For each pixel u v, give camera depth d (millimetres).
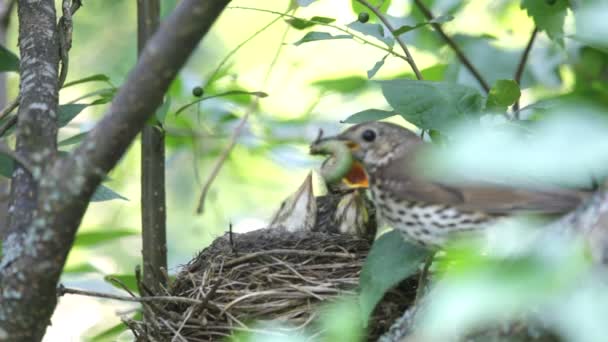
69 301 17781
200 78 14344
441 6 13508
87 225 17438
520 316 5574
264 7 17094
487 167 3893
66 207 7074
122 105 6719
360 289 8461
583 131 3834
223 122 13930
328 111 15250
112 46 17219
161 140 11211
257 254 10102
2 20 13008
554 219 7418
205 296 9461
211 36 16922
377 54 15188
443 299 3943
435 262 9109
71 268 11844
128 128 6797
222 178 16469
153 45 6500
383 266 8328
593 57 12758
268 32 16641
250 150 14266
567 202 7301
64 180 7012
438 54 13359
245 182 16016
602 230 4766
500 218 7664
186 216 16469
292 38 16359
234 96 13781
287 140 14148
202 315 9469
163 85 6625
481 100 8430
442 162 4043
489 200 7633
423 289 8219
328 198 12133
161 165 11242
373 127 9383
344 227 11500
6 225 8258
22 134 8484
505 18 14156
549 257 3926
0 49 9984
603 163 3732
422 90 8445
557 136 3857
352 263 10039
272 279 9828
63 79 9266
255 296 9562
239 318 9461
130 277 11266
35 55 8961
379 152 9195
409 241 8375
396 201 8391
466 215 7824
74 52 17188
